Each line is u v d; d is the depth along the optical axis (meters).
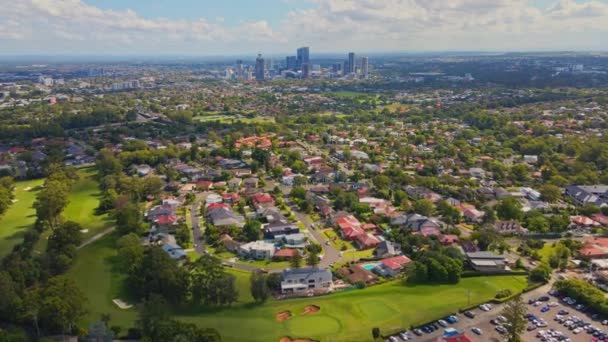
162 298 186.38
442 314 184.62
